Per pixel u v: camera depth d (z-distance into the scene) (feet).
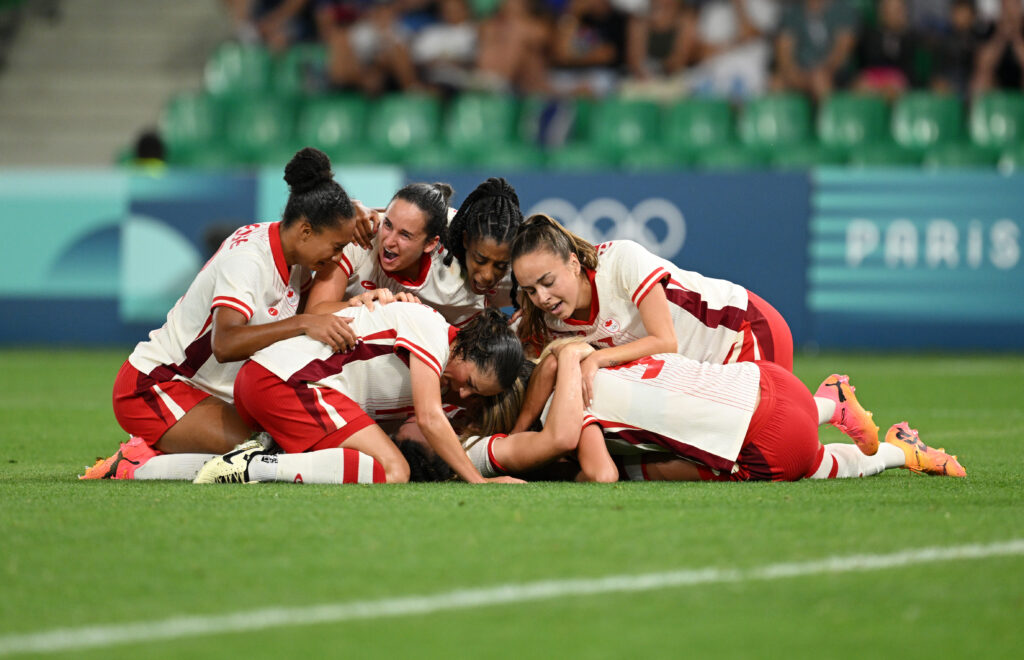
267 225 45.98
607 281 45.73
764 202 112.16
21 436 61.72
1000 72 137.80
